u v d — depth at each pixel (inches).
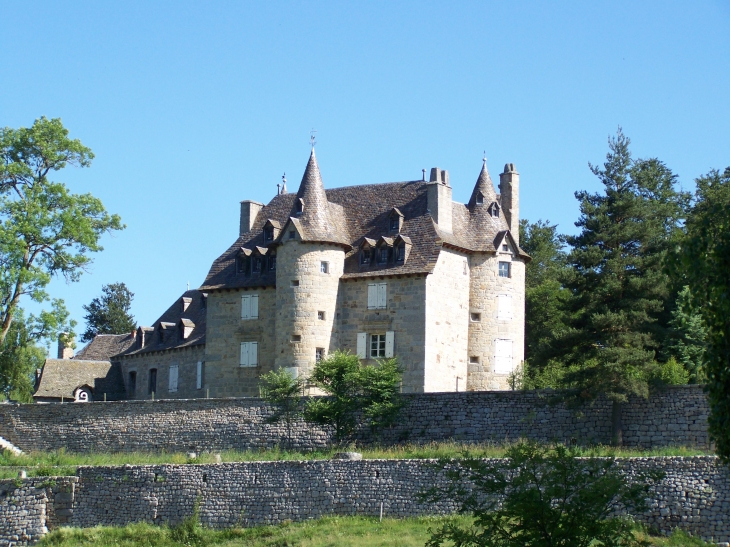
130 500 1801.2
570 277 1968.5
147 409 2215.8
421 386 2252.7
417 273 2279.8
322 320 2330.2
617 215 2020.2
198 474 1780.3
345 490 1688.0
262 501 1729.8
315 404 2003.0
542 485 1135.0
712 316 992.2
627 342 1891.0
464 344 2379.4
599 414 1867.6
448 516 1599.4
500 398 1946.4
